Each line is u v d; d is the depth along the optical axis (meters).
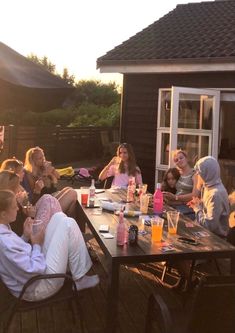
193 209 4.96
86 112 20.97
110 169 6.57
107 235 3.51
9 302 3.00
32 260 2.96
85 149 16.27
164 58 7.94
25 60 10.53
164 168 8.51
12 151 11.30
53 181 5.73
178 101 7.68
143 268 4.82
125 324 3.58
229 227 4.15
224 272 4.64
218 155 8.55
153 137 8.70
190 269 3.94
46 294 3.03
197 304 2.38
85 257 3.29
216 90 7.95
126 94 8.98
